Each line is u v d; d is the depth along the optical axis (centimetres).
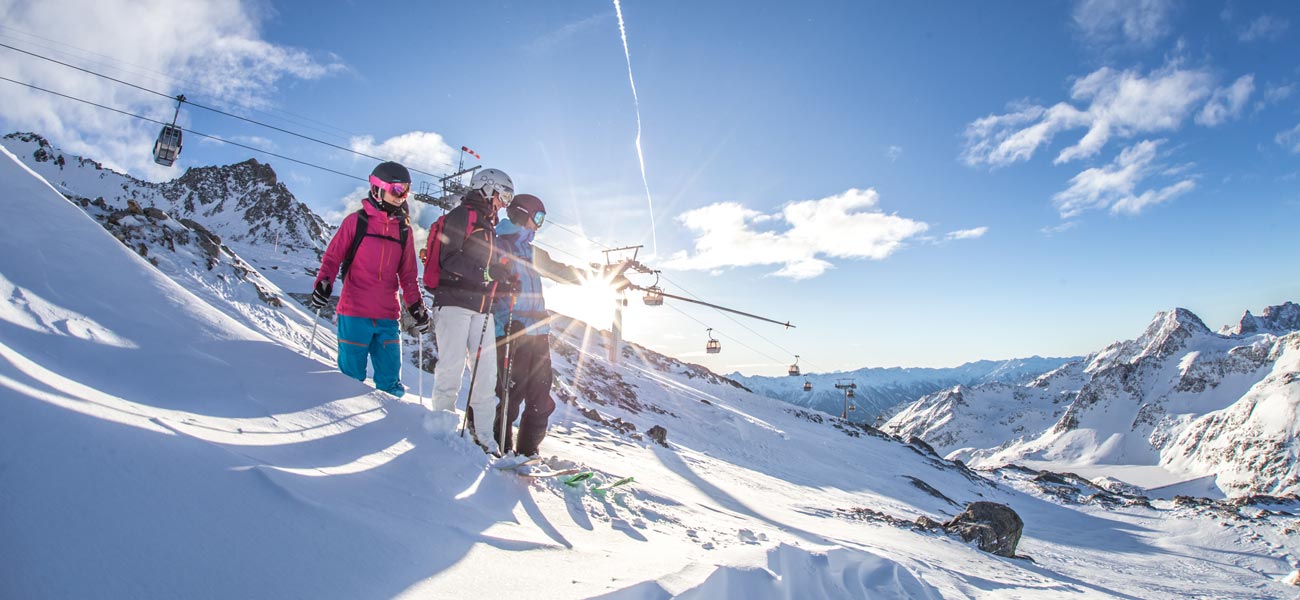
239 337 339
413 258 454
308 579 164
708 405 3500
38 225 304
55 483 149
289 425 271
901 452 4744
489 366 405
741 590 215
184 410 238
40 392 176
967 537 1067
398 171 434
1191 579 1972
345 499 218
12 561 125
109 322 276
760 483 1517
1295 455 18725
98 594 129
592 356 3731
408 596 172
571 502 346
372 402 343
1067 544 2489
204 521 166
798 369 5862
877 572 296
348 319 433
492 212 421
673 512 427
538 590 195
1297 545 3584
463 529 236
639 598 192
